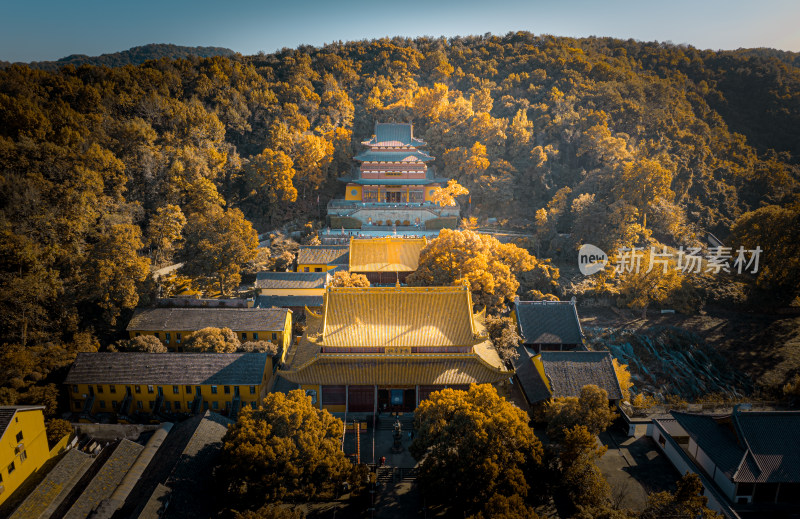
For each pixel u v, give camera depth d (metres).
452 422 55.47
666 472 61.91
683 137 199.00
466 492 52.69
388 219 153.38
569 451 55.12
